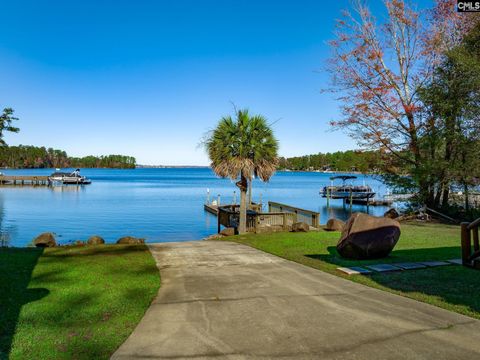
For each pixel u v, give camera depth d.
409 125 20.50
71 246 11.58
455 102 17.64
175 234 20.69
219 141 15.20
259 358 3.95
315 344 4.29
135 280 7.04
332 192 44.50
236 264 8.80
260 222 17.48
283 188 75.25
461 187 19.09
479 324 4.86
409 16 20.42
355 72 21.58
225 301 5.91
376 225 9.27
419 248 10.95
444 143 18.66
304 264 8.75
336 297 6.09
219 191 62.53
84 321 4.92
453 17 19.61
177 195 51.94
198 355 4.02
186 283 7.02
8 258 8.78
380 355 4.00
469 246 8.18
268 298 6.06
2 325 4.68
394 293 6.28
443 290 6.39
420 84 19.84
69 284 6.64
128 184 82.75
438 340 4.37
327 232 15.53
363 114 20.94
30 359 3.83
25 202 38.72
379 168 21.53
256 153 15.10
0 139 18.39
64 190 59.91
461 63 16.80
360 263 8.70
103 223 24.36
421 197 19.88
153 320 5.04
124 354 4.02
